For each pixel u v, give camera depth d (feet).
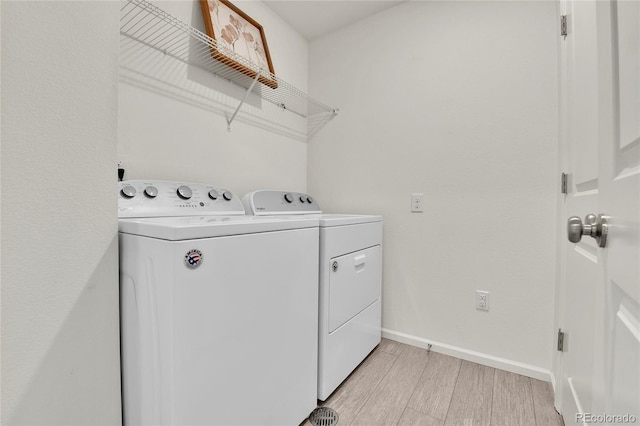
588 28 3.31
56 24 2.16
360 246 5.21
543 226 4.95
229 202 4.93
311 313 3.98
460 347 5.70
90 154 2.40
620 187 1.74
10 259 1.97
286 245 3.51
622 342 1.74
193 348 2.53
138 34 4.32
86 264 2.39
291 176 7.18
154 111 4.55
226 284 2.79
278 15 6.66
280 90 6.42
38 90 2.08
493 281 5.38
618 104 1.81
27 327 2.06
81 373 2.38
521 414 4.14
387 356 5.70
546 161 4.91
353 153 6.92
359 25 6.84
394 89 6.37
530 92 5.03
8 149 1.94
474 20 5.50
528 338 5.10
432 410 4.21
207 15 4.94
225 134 5.64
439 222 5.87
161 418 2.49
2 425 1.96
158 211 3.87
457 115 5.67
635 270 1.53
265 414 3.27
